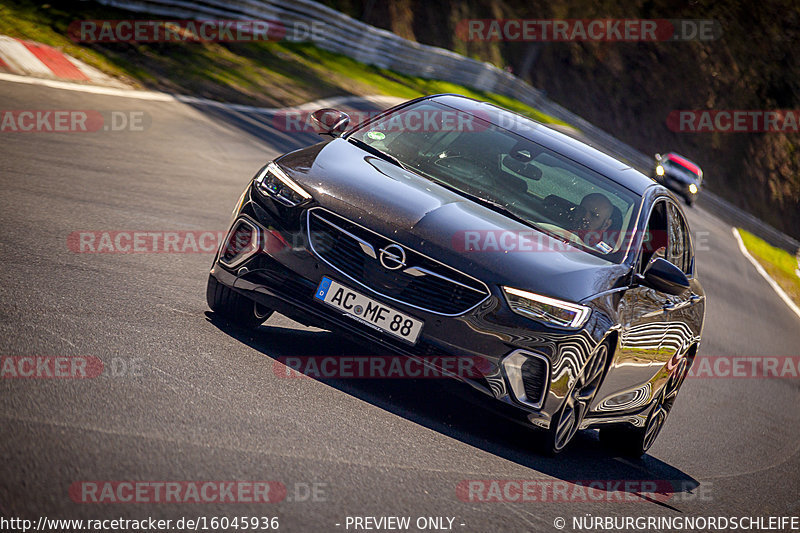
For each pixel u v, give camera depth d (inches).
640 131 7667.3
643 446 864.3
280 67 2940.5
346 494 486.0
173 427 503.5
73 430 462.6
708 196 5083.7
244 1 3031.5
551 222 739.4
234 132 1943.9
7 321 607.8
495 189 758.5
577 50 7322.8
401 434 612.7
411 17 5482.3
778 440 1136.8
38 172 1159.0
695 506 729.0
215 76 2439.7
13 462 408.5
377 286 649.0
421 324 640.4
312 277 662.5
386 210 664.4
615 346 697.6
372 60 4028.1
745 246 4069.9
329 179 693.9
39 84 1676.9
